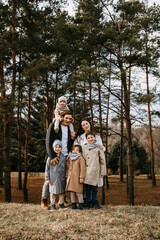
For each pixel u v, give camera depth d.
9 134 12.16
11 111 10.89
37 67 10.84
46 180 5.00
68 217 4.46
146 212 5.14
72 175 4.90
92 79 9.84
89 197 5.10
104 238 3.55
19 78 12.81
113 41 10.99
